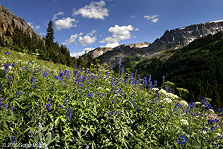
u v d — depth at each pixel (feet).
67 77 21.02
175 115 20.85
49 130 12.87
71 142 13.91
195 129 20.12
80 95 17.74
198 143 17.33
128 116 17.38
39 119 12.71
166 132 17.79
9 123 12.26
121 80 24.44
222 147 17.56
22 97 14.02
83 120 14.96
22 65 24.52
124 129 15.55
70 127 14.62
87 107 16.07
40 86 16.61
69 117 13.98
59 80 19.90
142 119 18.78
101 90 19.63
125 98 20.12
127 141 15.65
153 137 16.93
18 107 13.91
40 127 11.73
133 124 18.10
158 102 20.97
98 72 27.48
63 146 12.96
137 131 17.56
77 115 15.40
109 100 17.54
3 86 13.78
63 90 17.60
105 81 24.41
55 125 12.96
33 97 15.40
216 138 18.26
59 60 137.39
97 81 24.06
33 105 13.70
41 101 13.51
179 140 15.80
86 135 15.05
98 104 17.10
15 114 12.94
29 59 32.96
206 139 17.87
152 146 16.16
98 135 15.24
